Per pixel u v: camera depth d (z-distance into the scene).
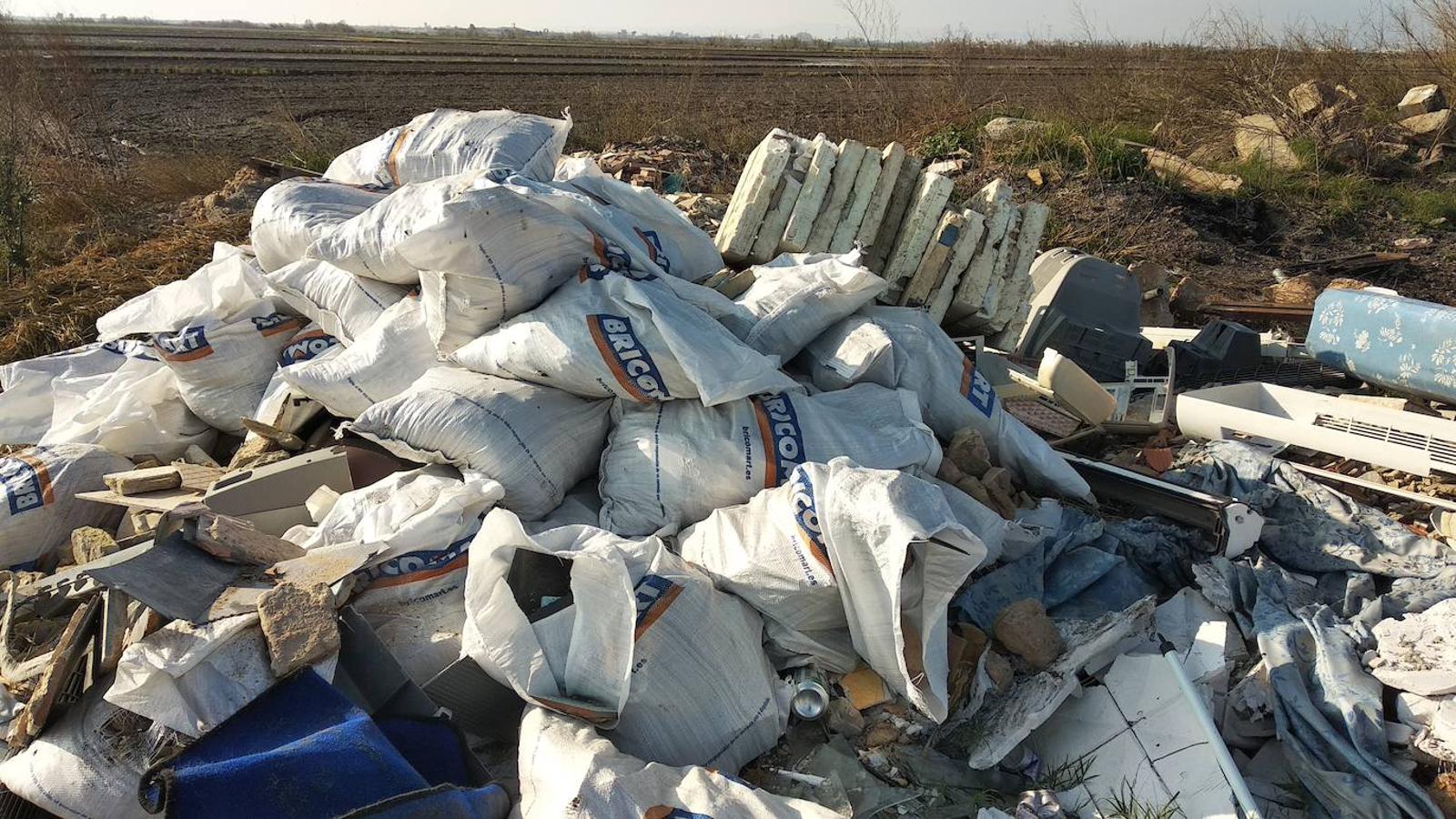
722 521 2.44
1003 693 2.32
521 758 1.90
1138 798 2.09
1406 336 3.94
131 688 1.90
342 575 2.16
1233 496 3.18
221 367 3.49
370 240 3.13
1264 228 8.40
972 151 9.55
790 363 3.32
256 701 1.90
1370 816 2.01
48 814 1.97
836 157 4.14
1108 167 8.72
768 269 3.56
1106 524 2.97
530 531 2.67
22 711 2.13
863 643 2.24
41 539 2.98
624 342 2.69
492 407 2.74
